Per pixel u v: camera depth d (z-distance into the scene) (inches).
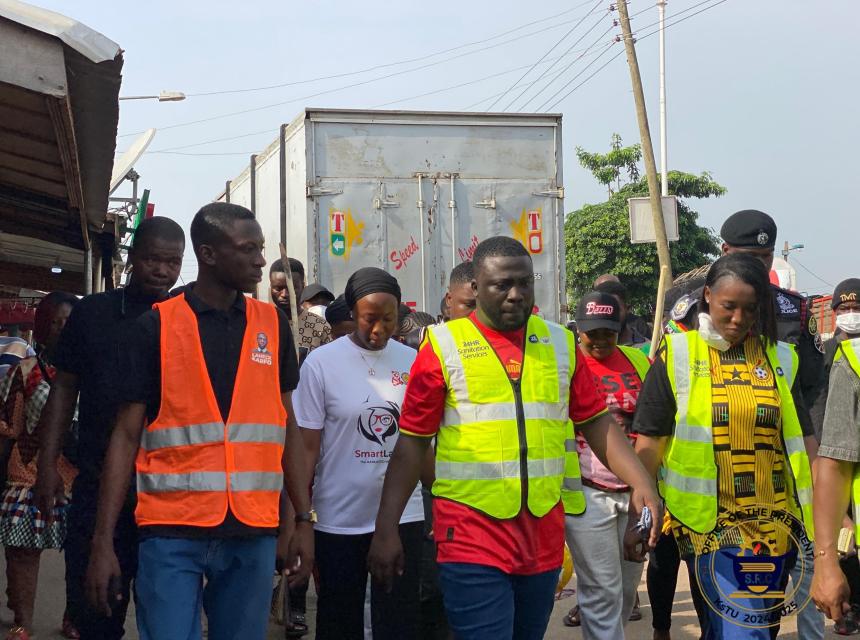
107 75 185.9
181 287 185.9
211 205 157.6
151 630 146.6
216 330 154.6
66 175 285.9
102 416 179.0
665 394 176.1
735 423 171.0
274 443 156.2
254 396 154.8
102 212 361.1
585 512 201.2
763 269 172.4
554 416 155.3
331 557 191.3
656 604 220.2
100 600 146.6
